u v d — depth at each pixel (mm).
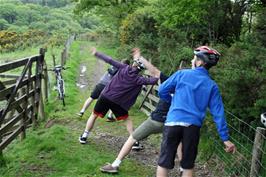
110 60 6598
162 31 15219
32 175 5758
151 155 6953
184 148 4348
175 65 11500
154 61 14219
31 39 40281
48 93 12133
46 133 7832
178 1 12664
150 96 10258
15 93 7191
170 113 4438
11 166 6195
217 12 13617
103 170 5867
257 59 6625
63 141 7266
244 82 6262
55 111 10438
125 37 21938
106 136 7988
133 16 21844
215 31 14234
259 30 7812
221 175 6156
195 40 14930
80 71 20484
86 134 7223
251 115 6234
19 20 86875
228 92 6523
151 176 5969
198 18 13289
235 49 7742
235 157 6148
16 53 33156
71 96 12414
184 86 4395
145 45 16281
